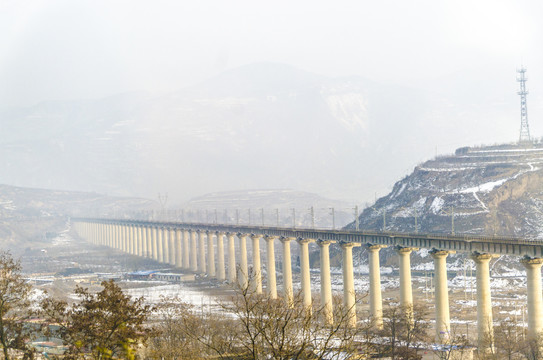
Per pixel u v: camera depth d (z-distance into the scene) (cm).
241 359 9869
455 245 18488
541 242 16300
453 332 19388
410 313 18300
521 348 16475
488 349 16662
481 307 17475
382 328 19500
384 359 15362
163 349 12744
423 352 16688
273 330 8994
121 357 10831
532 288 16388
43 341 15962
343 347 9744
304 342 8688
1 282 11888
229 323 17325
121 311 11250
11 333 11900
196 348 13088
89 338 11138
